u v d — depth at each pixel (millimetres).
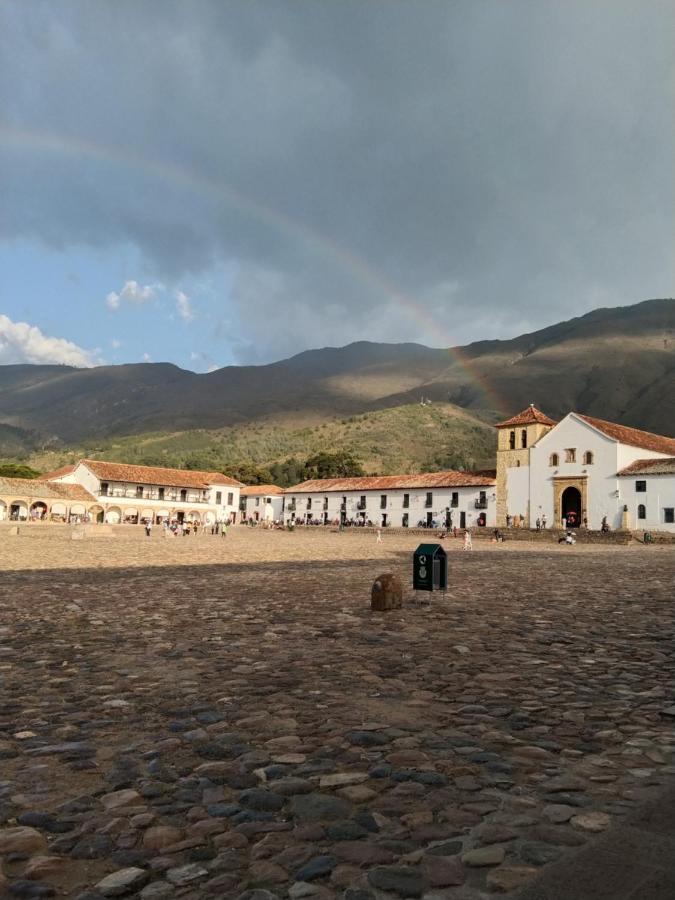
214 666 7500
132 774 4344
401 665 7523
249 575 19234
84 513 87500
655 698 6168
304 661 7738
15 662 7727
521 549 40969
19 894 2939
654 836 3469
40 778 4281
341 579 17938
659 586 16531
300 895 2932
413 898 2908
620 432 63906
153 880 3074
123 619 10883
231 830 3557
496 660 7785
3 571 20406
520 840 3430
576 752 4734
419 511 78625
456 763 4520
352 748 4820
